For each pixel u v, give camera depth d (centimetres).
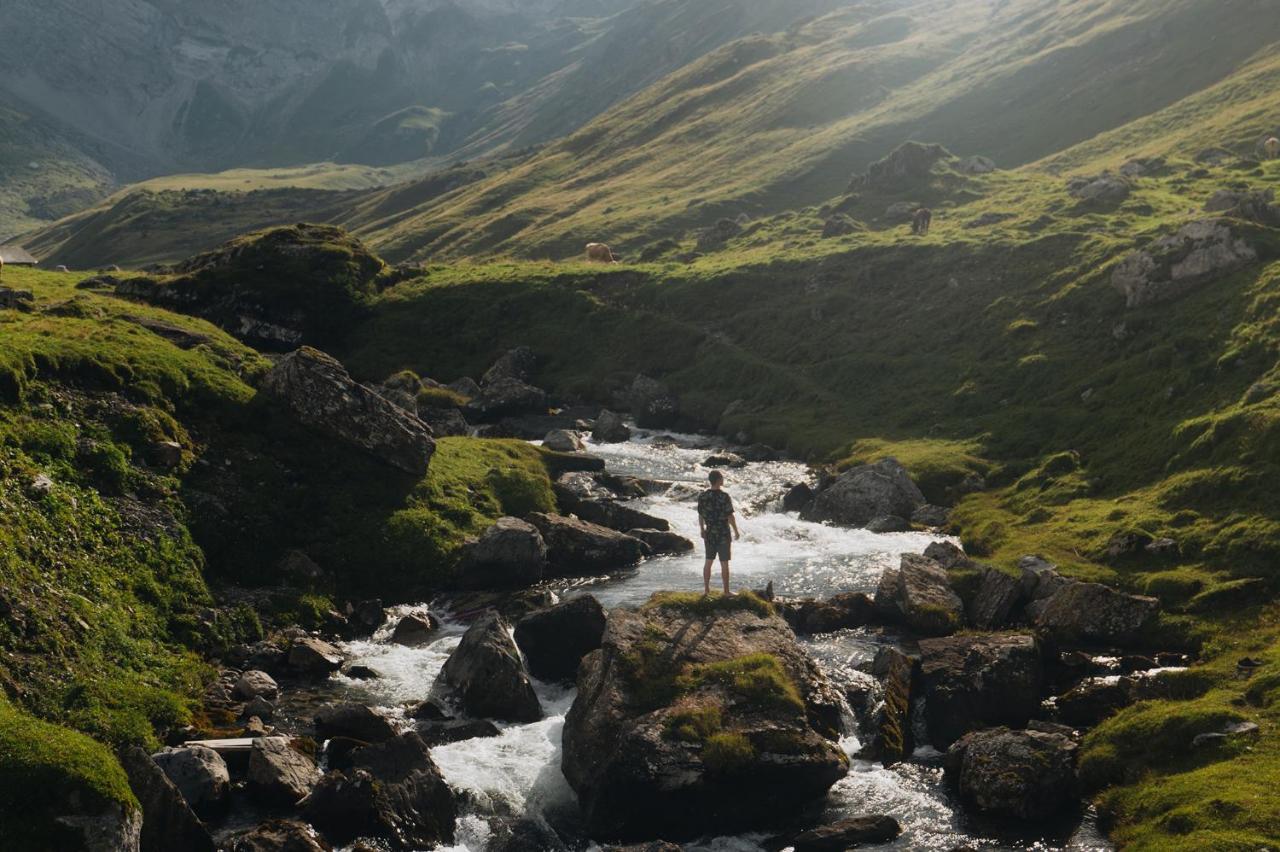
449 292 7756
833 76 14912
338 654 2562
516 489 3838
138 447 2973
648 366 6556
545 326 7219
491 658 2258
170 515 2819
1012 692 2122
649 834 1791
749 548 3456
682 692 1955
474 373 6875
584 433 5588
